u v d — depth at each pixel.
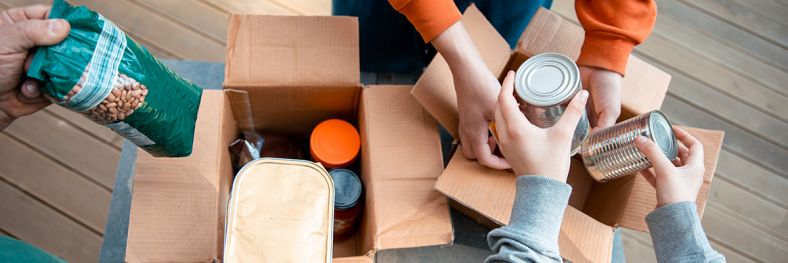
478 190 0.79
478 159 0.80
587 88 0.87
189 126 0.72
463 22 0.90
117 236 0.97
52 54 0.54
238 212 0.66
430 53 1.22
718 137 0.82
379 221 0.79
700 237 0.65
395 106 0.87
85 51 0.56
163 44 1.68
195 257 0.73
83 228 1.51
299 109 0.94
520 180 0.66
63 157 1.56
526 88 0.69
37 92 0.57
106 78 0.57
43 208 1.52
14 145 1.56
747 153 1.71
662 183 0.68
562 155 0.64
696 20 1.84
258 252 0.64
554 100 0.67
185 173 0.77
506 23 1.15
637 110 0.87
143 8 1.70
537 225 0.62
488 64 0.89
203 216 0.75
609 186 0.92
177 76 0.69
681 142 0.79
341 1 1.12
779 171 1.70
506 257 0.62
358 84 0.87
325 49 0.88
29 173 1.54
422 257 0.96
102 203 1.53
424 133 0.85
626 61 0.84
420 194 0.81
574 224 0.78
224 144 0.84
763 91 1.79
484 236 0.99
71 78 0.55
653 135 0.70
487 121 0.80
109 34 0.58
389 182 0.82
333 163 0.90
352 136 0.91
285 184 0.68
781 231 1.64
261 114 0.94
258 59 0.86
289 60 0.87
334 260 0.73
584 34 0.92
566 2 1.81
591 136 0.77
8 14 0.58
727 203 1.65
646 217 0.70
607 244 0.78
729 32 1.84
